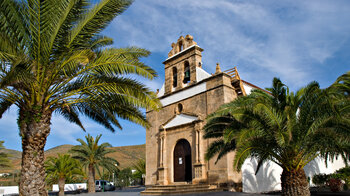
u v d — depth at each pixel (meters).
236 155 12.78
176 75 27.62
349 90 12.98
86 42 11.06
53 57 10.45
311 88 12.90
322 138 12.18
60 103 11.05
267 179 22.48
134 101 11.60
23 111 10.05
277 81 14.18
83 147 33.09
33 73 9.82
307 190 13.21
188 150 23.42
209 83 22.86
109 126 15.41
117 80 11.48
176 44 28.23
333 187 20.66
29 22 9.74
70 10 10.06
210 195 16.78
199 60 25.59
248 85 25.39
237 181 20.03
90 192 32.38
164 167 24.59
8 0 9.20
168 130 25.55
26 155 9.71
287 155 13.30
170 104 26.33
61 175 29.64
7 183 47.06
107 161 34.00
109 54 10.93
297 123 12.88
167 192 19.70
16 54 9.52
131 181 56.53
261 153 13.86
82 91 11.77
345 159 14.84
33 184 9.52
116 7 10.46
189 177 22.78
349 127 11.52
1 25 9.34
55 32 9.88
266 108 12.39
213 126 15.99
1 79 9.16
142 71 10.88
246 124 13.57
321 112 12.15
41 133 9.96
